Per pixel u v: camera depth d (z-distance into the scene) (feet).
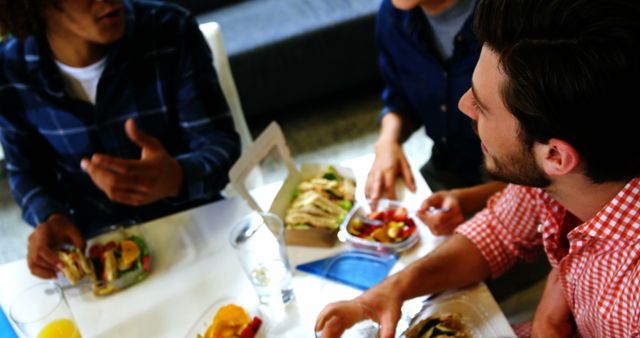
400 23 4.53
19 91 4.32
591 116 2.16
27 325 2.99
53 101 4.33
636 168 2.34
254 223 3.41
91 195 4.73
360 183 4.00
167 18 4.40
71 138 4.47
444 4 4.14
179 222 3.83
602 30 2.08
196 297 3.34
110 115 4.41
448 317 2.99
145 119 4.49
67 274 3.46
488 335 2.92
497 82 2.33
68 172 4.68
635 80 2.08
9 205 7.83
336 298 3.21
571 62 2.10
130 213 4.68
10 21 3.93
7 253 7.01
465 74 4.32
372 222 3.55
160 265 3.57
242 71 7.88
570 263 2.86
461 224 3.53
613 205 2.49
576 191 2.54
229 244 3.64
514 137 2.42
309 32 7.95
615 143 2.23
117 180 3.51
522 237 3.35
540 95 2.18
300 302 3.21
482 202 3.89
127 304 3.36
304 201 3.62
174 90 4.47
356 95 8.93
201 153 4.22
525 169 2.52
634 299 2.53
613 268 2.63
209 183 4.12
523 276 4.13
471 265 3.28
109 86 4.30
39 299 3.13
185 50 4.41
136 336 3.19
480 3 2.38
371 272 3.32
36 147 4.61
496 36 2.30
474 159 4.83
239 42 7.92
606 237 2.56
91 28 3.90
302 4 8.54
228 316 3.11
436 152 5.09
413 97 4.82
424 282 3.15
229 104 5.06
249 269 3.23
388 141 4.34
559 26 2.15
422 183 3.93
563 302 3.23
